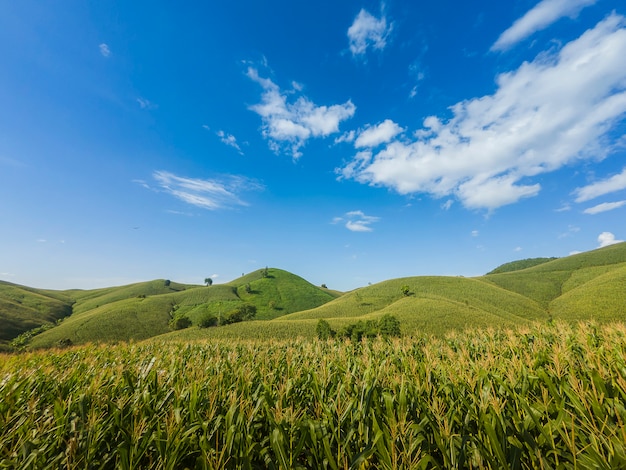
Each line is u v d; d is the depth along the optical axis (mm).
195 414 5094
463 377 5875
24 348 70438
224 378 7309
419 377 6496
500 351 10266
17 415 5047
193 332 80000
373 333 42656
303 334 67125
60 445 4668
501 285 135125
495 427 4082
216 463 3988
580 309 80875
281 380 7668
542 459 3676
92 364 11820
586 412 4047
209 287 166875
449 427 4320
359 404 5141
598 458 3412
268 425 5375
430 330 62656
